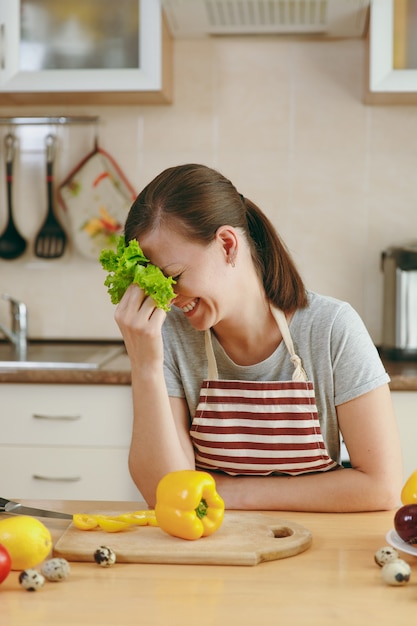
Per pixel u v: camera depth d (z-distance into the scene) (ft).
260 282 4.73
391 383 7.72
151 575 3.26
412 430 7.76
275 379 4.88
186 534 3.56
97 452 7.99
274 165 9.55
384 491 4.47
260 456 4.72
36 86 8.74
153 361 4.41
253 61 9.49
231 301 4.47
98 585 3.15
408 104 9.37
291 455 4.69
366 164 9.48
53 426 8.01
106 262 4.18
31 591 3.09
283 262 4.75
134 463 4.53
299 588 3.11
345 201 9.52
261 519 3.92
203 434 4.78
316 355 4.76
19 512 4.01
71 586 3.14
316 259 9.57
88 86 8.70
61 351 9.20
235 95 9.53
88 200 9.65
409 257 8.55
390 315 8.82
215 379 4.83
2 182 9.88
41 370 7.95
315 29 9.09
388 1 8.29
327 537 3.78
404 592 3.06
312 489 4.46
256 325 4.77
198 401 4.98
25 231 9.87
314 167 9.53
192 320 4.48
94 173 9.64
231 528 3.77
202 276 4.28
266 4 8.36
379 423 4.64
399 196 9.48
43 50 8.74
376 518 4.15
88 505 4.29
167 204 4.21
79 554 3.43
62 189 9.66
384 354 9.05
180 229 4.20
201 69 9.53
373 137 9.46
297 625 2.76
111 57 8.71
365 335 4.81
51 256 9.74
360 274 9.54
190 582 3.18
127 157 9.68
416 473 3.79
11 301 9.48
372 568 3.33
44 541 3.34
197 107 9.57
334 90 9.45
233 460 4.76
